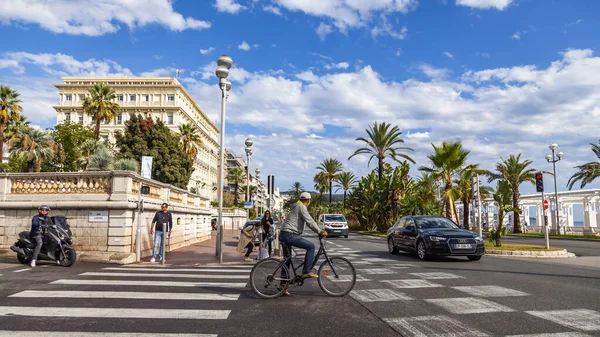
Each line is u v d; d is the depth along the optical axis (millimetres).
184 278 8367
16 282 7613
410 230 13438
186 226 19062
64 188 12914
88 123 70438
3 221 12977
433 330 4598
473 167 32719
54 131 48094
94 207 12258
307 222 6453
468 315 5266
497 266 10750
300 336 4379
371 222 39406
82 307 5590
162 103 71812
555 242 25281
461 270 9805
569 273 9352
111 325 4719
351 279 6566
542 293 6746
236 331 4539
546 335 4387
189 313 5320
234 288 7184
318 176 68688
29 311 5340
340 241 23344
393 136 37156
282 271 6414
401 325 4801
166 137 47531
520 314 5301
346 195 64250
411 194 35062
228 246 18578
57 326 4664
